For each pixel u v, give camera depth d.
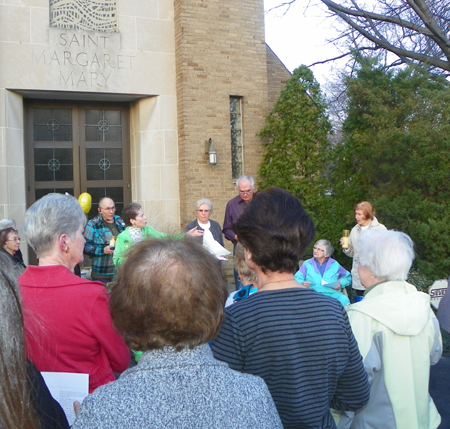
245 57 10.08
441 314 3.78
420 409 2.33
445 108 7.57
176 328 1.26
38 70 8.90
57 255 2.21
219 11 9.83
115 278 1.47
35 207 2.24
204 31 9.70
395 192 7.96
